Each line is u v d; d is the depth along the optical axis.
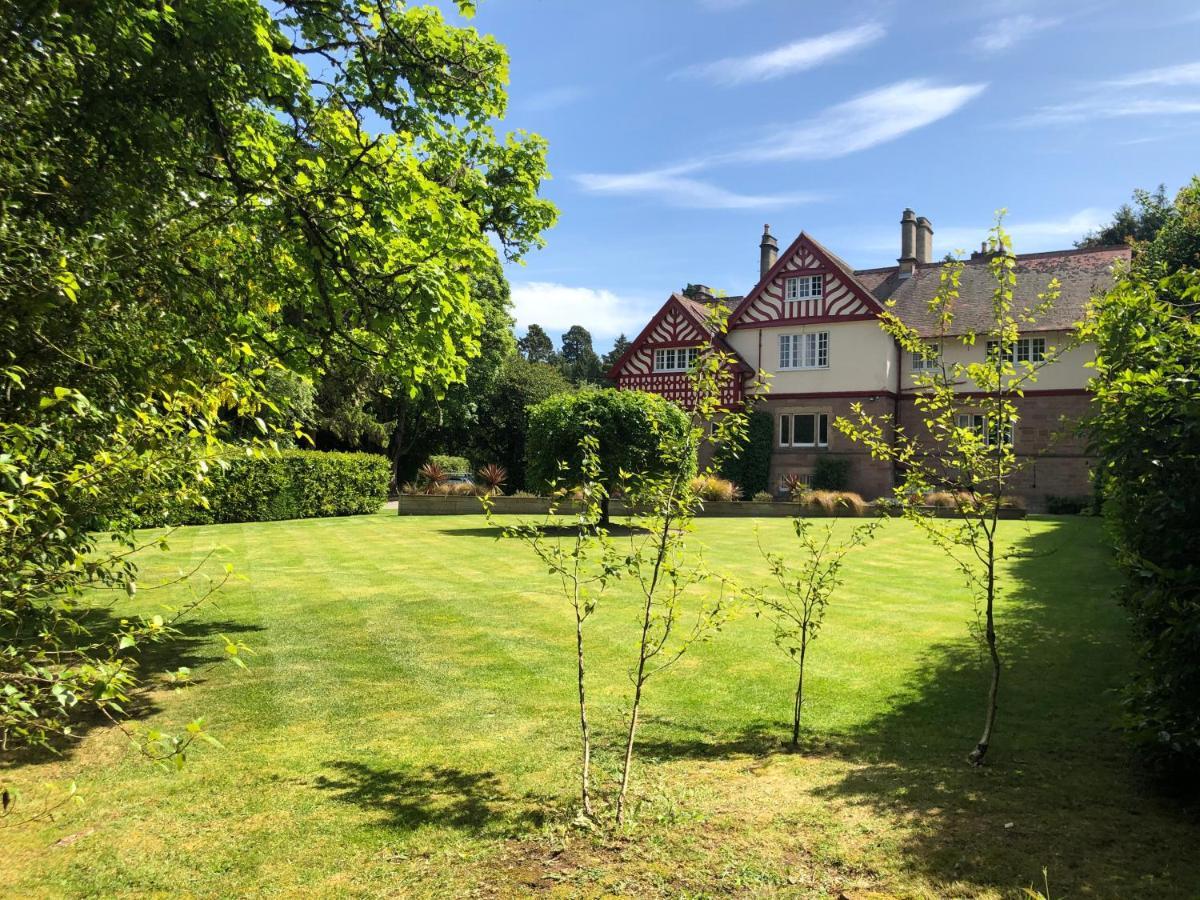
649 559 3.93
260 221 5.89
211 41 5.15
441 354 7.63
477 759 4.36
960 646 6.80
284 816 3.63
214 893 2.97
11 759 4.33
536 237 12.61
